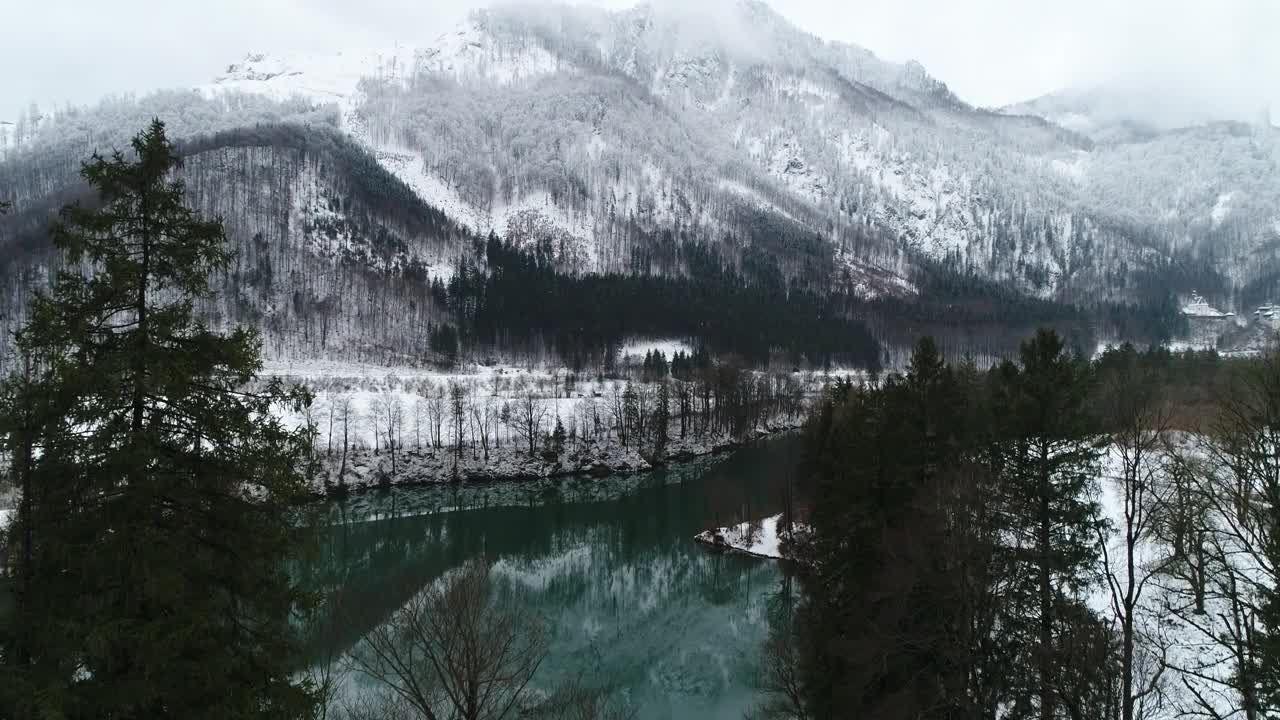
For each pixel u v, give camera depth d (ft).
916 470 94.38
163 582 42.55
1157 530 68.74
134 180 46.11
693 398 498.28
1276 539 52.54
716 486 341.00
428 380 534.37
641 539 270.26
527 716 89.30
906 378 104.42
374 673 79.97
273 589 51.47
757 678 144.46
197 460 48.98
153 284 48.32
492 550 256.32
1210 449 72.28
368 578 170.30
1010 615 73.36
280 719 48.91
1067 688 61.62
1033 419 86.58
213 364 49.21
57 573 43.75
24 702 37.88
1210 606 85.15
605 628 177.68
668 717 127.44
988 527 74.08
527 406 404.36
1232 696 70.90
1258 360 76.59
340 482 330.54
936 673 78.95
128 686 41.06
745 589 206.69
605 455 394.52
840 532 98.07
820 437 116.98
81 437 44.37
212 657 45.57
